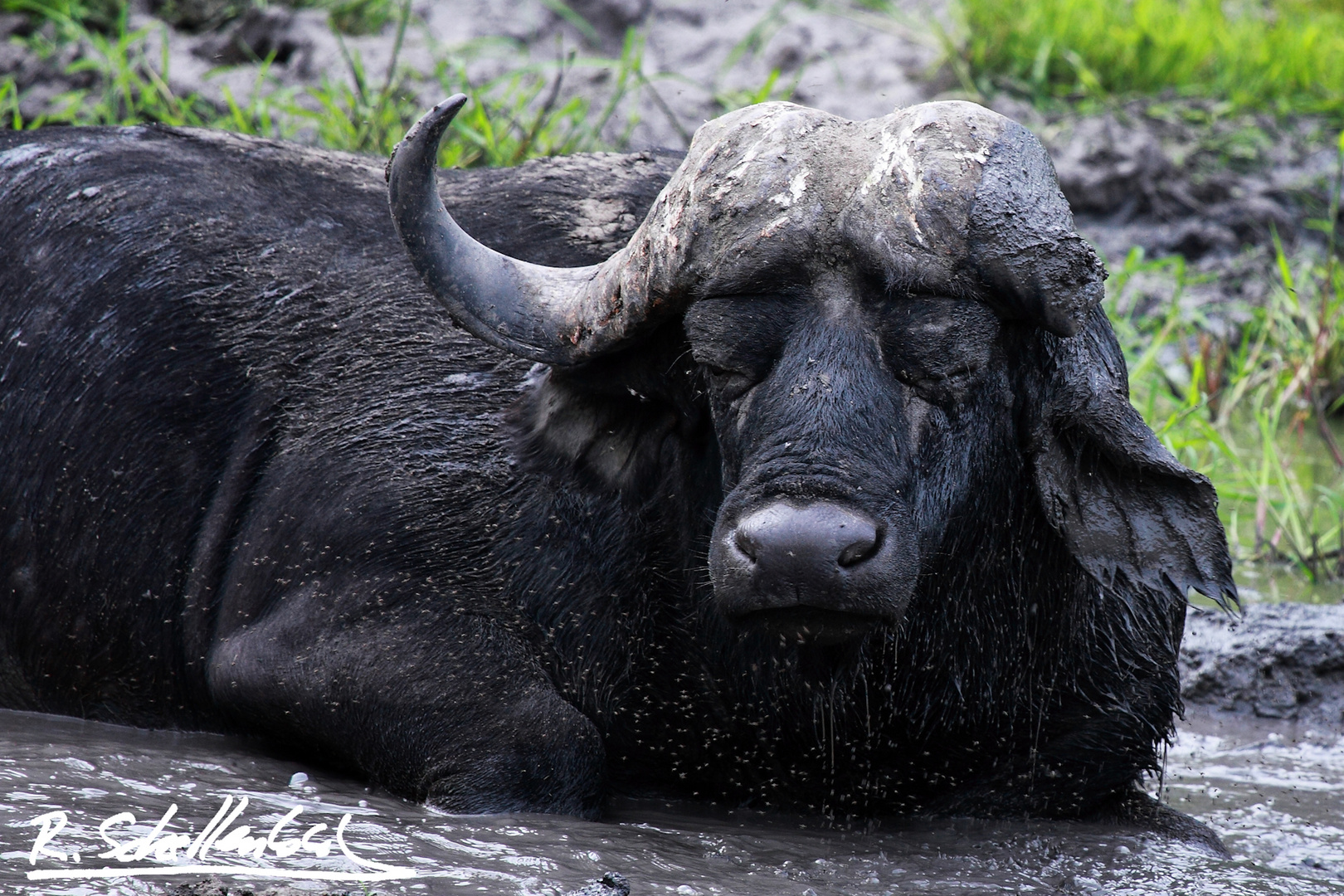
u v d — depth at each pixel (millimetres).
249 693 17047
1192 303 39031
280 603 17219
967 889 14430
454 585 16719
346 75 38250
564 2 44219
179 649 18312
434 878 13188
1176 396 35281
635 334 14734
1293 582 26453
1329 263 36719
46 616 18938
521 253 17844
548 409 16125
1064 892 14516
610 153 19484
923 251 13672
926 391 13992
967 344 13938
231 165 19891
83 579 18703
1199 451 32062
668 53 44062
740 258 13867
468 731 16141
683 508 16266
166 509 18391
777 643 16250
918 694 16484
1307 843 16844
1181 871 15375
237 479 18062
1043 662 16703
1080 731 17141
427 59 39844
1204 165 44938
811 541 12820
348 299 18359
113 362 18719
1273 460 29641
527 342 15070
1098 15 50406
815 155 14070
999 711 16828
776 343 13945
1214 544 16141
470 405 17250
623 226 17969
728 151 14219
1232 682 22797
